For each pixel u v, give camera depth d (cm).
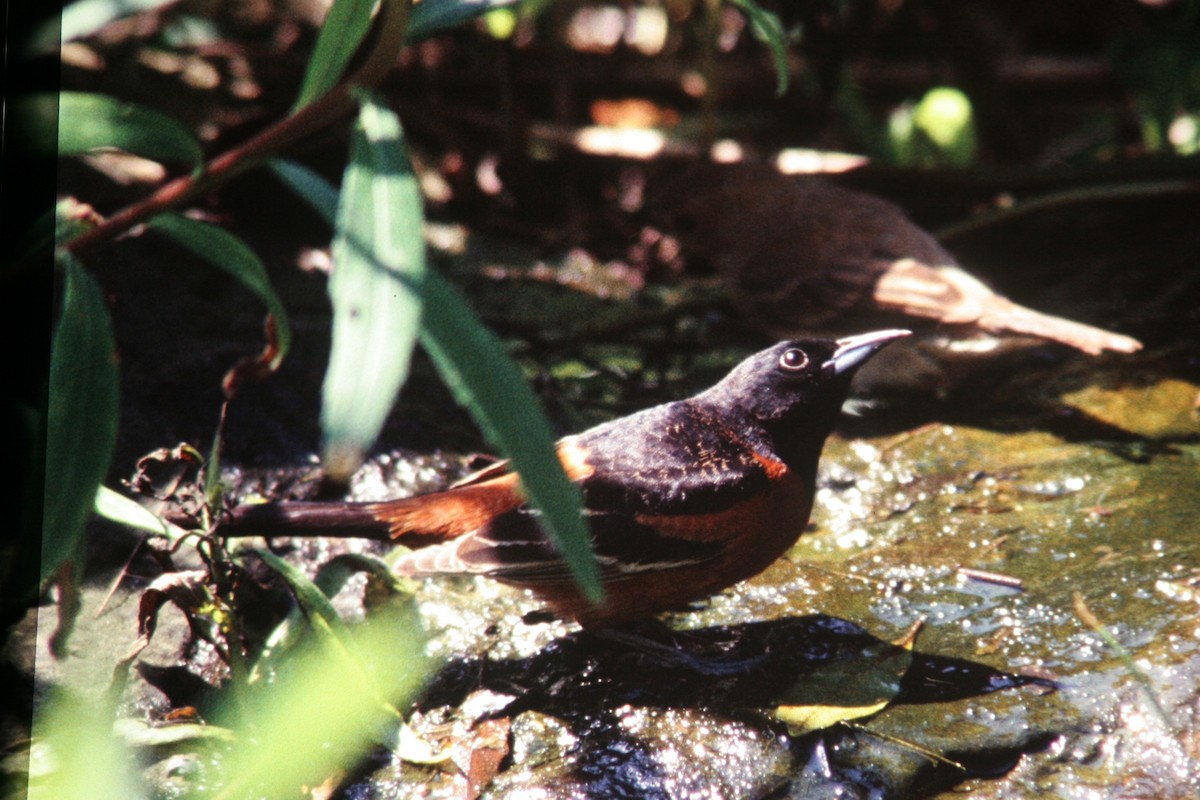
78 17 520
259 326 957
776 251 1050
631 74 1432
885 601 706
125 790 566
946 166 1217
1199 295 1053
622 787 577
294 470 817
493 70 1348
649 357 1016
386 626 701
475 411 386
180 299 967
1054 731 590
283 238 1120
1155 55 1254
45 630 657
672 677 653
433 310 391
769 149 1358
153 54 1264
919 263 998
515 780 583
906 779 571
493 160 1273
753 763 586
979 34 1356
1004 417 916
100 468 436
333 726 610
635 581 653
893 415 935
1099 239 1166
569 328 1046
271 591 717
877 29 1430
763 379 696
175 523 648
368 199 412
